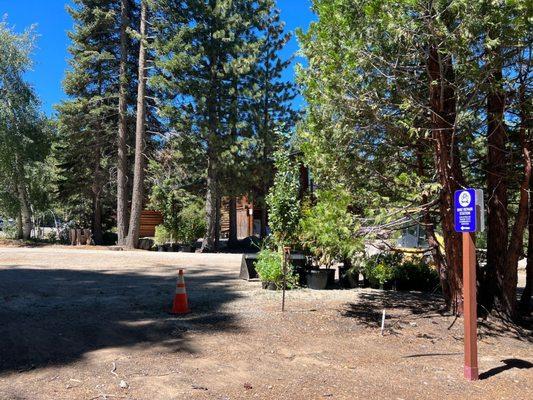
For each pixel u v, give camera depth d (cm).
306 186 1284
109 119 2798
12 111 2644
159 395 450
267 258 1059
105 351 580
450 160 742
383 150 820
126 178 2623
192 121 2288
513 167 826
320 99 699
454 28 590
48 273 1278
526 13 563
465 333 540
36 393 445
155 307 828
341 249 670
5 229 3259
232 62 2300
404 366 573
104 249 2388
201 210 2586
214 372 520
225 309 827
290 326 727
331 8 642
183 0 2305
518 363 602
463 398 477
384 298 975
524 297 938
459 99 669
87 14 2630
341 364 569
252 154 2370
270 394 462
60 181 2955
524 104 741
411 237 1219
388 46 642
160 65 2166
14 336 614
